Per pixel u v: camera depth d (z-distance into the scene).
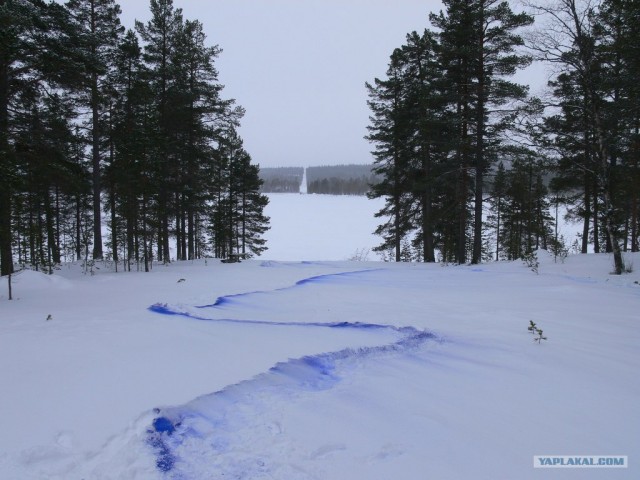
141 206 17.34
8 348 5.00
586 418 3.62
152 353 4.92
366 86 26.22
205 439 3.21
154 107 21.33
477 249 18.52
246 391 4.03
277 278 13.23
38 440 3.01
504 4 16.58
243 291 10.42
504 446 3.15
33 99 14.38
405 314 7.64
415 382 4.45
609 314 7.45
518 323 6.89
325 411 3.71
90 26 19.86
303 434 3.30
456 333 6.36
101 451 2.94
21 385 3.91
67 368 4.36
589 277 12.05
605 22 14.09
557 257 16.36
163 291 10.30
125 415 3.39
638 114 14.34
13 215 10.62
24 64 13.67
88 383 3.98
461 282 12.13
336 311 7.95
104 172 21.75
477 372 4.74
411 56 24.23
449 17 18.53
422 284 11.85
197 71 24.03
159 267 17.97
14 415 3.35
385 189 26.98
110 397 3.70
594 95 13.02
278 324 6.75
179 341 5.47
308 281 12.64
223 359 4.81
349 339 5.90
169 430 3.27
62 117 17.03
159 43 22.42
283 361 4.81
